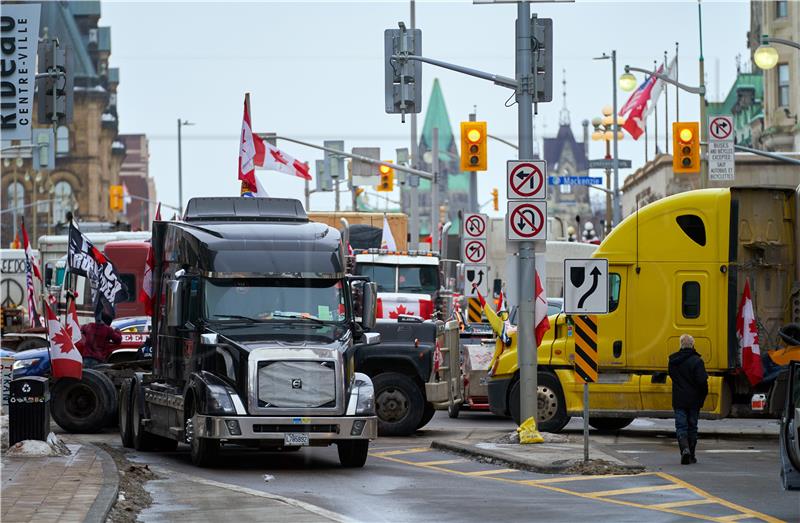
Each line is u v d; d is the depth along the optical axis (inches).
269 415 1797.5
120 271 3634.4
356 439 1824.6
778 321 2352.4
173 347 2018.9
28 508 1326.3
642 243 2362.2
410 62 2379.4
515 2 2245.3
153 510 1402.6
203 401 1823.3
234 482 1697.8
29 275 2790.4
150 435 2165.4
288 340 1855.3
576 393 2368.4
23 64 1971.0
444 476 1776.6
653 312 2349.9
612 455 1964.8
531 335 2193.7
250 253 1888.5
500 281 3843.5
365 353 2368.4
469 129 3058.6
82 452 1930.4
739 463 1937.7
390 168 4200.3
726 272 2315.5
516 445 2137.1
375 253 3412.9
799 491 1462.8
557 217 4635.8
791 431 1385.3
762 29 7278.5
